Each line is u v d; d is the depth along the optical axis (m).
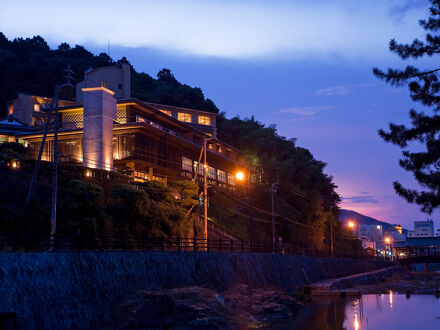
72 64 113.06
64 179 42.12
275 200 85.88
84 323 26.22
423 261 121.69
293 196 93.50
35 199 36.88
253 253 48.47
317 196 95.62
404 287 71.50
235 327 29.94
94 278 28.48
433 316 39.09
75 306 26.28
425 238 163.62
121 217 42.50
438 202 25.34
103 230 38.94
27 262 24.86
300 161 108.00
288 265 56.31
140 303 28.45
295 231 84.31
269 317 35.72
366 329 32.62
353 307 45.00
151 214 45.16
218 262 40.81
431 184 25.61
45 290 25.06
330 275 73.81
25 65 108.25
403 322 35.88
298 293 52.97
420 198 25.89
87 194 39.00
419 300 52.19
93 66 118.25
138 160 57.47
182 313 28.66
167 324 27.97
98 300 27.97
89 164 53.84
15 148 59.81
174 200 53.50
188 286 35.03
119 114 62.03
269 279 48.31
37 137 61.28
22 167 40.16
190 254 37.78
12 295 23.16
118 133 58.44
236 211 75.44
